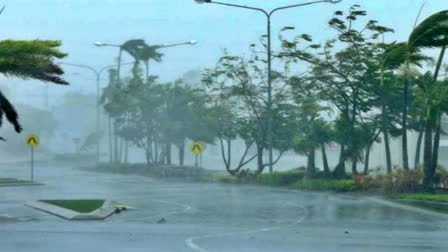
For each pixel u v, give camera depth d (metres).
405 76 35.88
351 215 26.34
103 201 31.23
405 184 36.75
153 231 19.73
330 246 16.39
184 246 16.17
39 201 31.36
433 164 36.59
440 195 33.19
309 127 45.06
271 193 40.53
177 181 58.84
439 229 21.06
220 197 36.78
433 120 36.12
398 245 16.64
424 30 33.66
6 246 15.95
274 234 19.28
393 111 43.09
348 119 43.72
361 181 39.62
